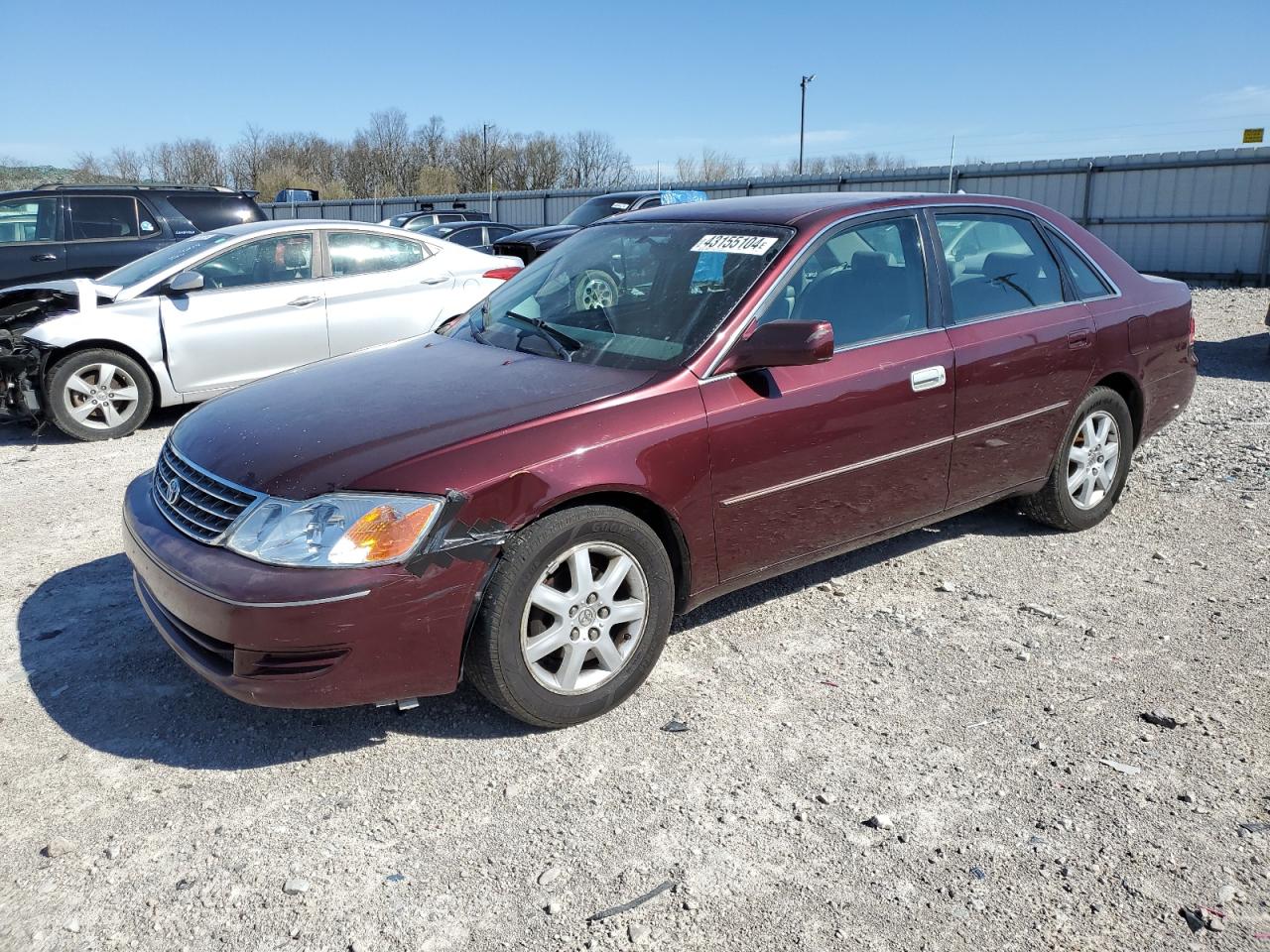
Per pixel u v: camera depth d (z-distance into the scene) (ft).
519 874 8.59
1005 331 14.24
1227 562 15.26
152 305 24.08
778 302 12.07
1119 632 13.01
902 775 9.96
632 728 10.85
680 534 11.25
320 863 8.73
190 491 10.67
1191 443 22.09
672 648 12.67
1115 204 73.77
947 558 15.56
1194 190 69.51
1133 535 16.47
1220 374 31.07
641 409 10.87
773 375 11.87
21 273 33.06
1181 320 17.17
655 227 14.19
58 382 23.36
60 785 9.84
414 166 223.71
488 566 9.95
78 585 14.69
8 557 15.83
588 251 14.43
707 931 7.93
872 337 12.91
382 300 26.20
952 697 11.43
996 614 13.60
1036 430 14.97
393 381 11.96
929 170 83.56
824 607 13.84
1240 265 68.13
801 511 12.32
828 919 8.05
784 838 9.04
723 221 13.52
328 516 9.51
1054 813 9.34
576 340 12.42
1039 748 10.39
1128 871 8.56
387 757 10.34
